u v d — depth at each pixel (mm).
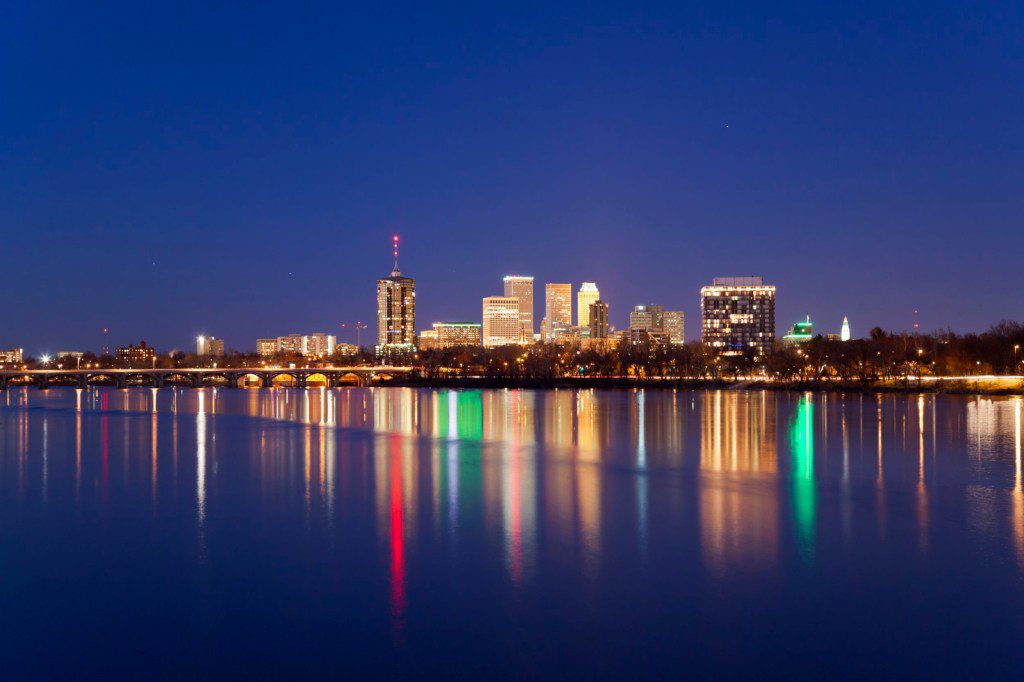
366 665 29797
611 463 79125
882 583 37969
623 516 52594
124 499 60000
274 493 62156
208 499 59781
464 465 78250
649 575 39438
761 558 42188
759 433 109875
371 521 51594
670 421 134250
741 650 30781
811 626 32938
